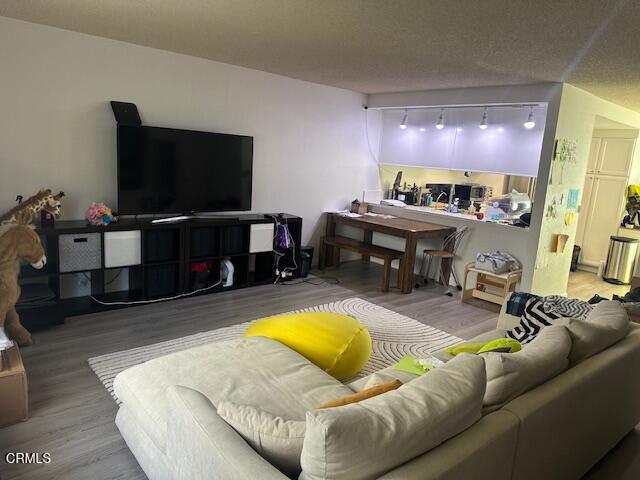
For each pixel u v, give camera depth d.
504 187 7.06
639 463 2.50
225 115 4.92
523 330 2.83
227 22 3.26
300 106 5.56
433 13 2.74
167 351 3.34
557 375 1.99
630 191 6.51
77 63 3.93
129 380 2.20
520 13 2.62
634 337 2.49
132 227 4.02
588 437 2.19
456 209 6.03
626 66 3.61
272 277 5.20
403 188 6.88
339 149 6.12
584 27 2.77
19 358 2.50
